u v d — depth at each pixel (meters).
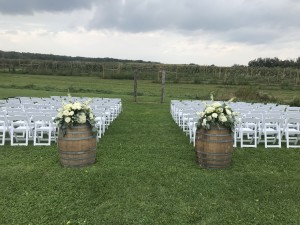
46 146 8.41
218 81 37.38
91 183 5.78
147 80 41.06
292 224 4.50
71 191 5.45
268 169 6.83
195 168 6.76
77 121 6.41
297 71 39.19
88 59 89.31
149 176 6.19
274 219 4.64
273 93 27.98
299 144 9.41
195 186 5.73
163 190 5.55
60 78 40.78
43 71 46.16
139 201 5.13
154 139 9.55
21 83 31.97
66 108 6.43
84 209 4.83
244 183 5.93
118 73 44.12
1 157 7.35
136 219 4.57
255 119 8.34
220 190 5.59
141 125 11.99
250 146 8.66
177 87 32.69
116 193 5.41
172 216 4.66
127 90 28.95
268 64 68.06
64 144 6.50
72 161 6.57
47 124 9.73
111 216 4.64
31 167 6.62
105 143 8.89
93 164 6.87
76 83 34.34
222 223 4.50
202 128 6.71
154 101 21.41
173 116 13.77
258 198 5.31
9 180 5.88
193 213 4.75
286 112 10.35
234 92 24.28
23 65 50.28
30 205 4.92
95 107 11.43
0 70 48.19
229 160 6.80
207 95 24.59
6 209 4.77
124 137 9.76
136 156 7.59
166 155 7.75
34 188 5.55
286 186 5.84
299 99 20.00
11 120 8.34
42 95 22.39
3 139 8.47
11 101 12.62
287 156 7.87
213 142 6.57
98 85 32.88
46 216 4.60
